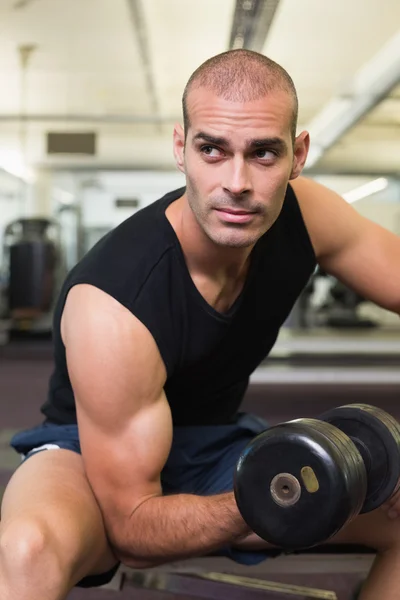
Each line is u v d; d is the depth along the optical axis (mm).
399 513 1096
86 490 1069
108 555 1108
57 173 9125
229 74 888
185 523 978
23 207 9945
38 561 885
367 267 1289
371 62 5441
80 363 1035
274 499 806
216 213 920
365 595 1144
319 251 1268
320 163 8523
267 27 4312
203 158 913
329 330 6867
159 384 1066
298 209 1219
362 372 4293
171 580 1366
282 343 5738
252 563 1225
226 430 1334
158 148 8273
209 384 1240
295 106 926
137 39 5117
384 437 933
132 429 1032
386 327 7328
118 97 6848
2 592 882
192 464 1293
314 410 3725
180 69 5859
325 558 1494
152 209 1165
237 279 1137
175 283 1082
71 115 7441
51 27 4953
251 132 876
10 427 3215
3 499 1102
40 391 4148
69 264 9570
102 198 10000
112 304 1037
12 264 5770
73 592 1566
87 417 1050
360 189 10094
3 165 8180
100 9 4582
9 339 6160
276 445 798
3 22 4863
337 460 775
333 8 4547
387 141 8250
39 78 6234
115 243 1113
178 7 4520
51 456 1167
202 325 1113
